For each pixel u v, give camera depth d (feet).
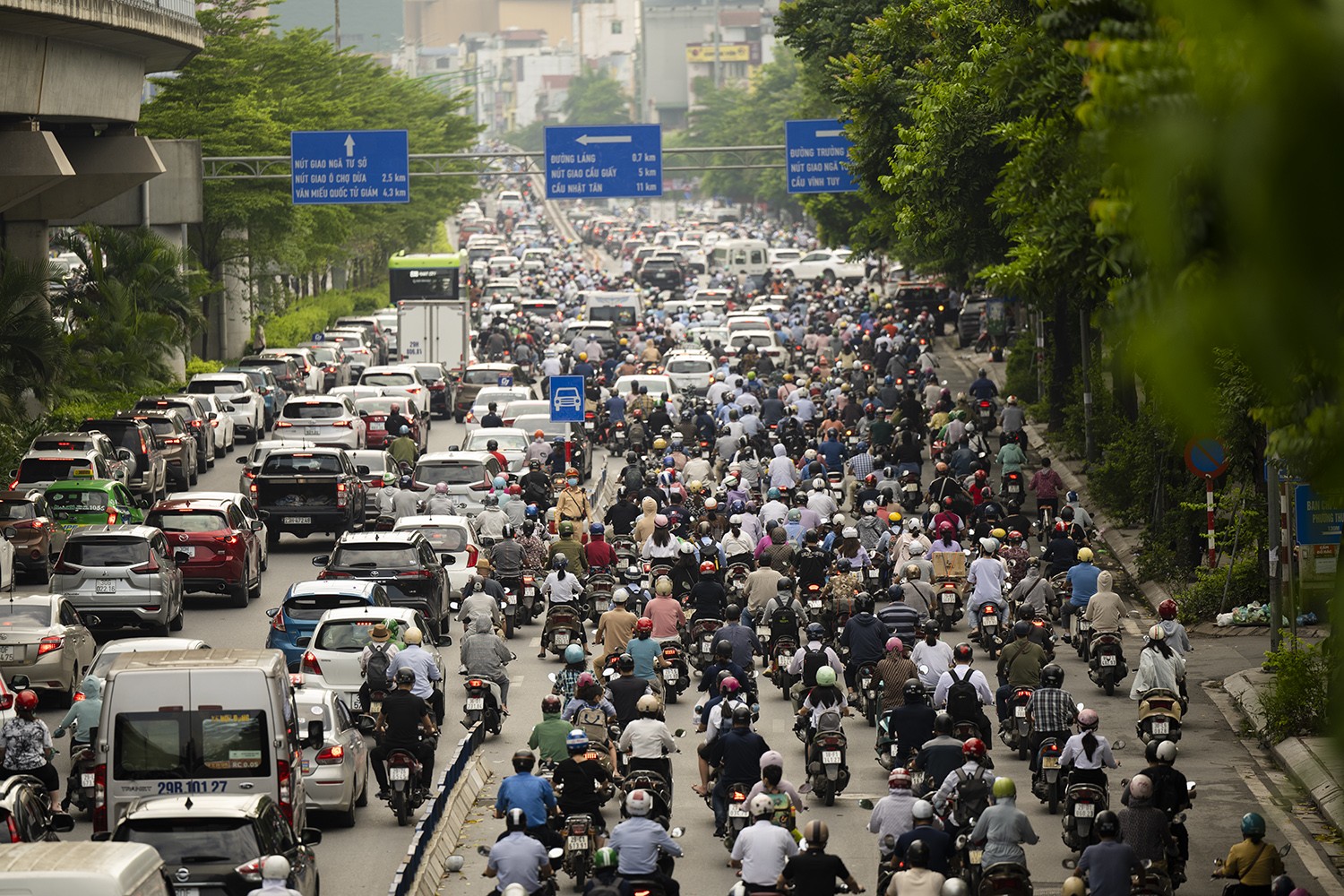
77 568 291.58
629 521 351.46
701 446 462.60
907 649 243.81
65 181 577.84
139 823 143.54
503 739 240.73
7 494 353.51
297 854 151.43
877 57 474.49
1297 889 135.64
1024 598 275.59
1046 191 189.57
